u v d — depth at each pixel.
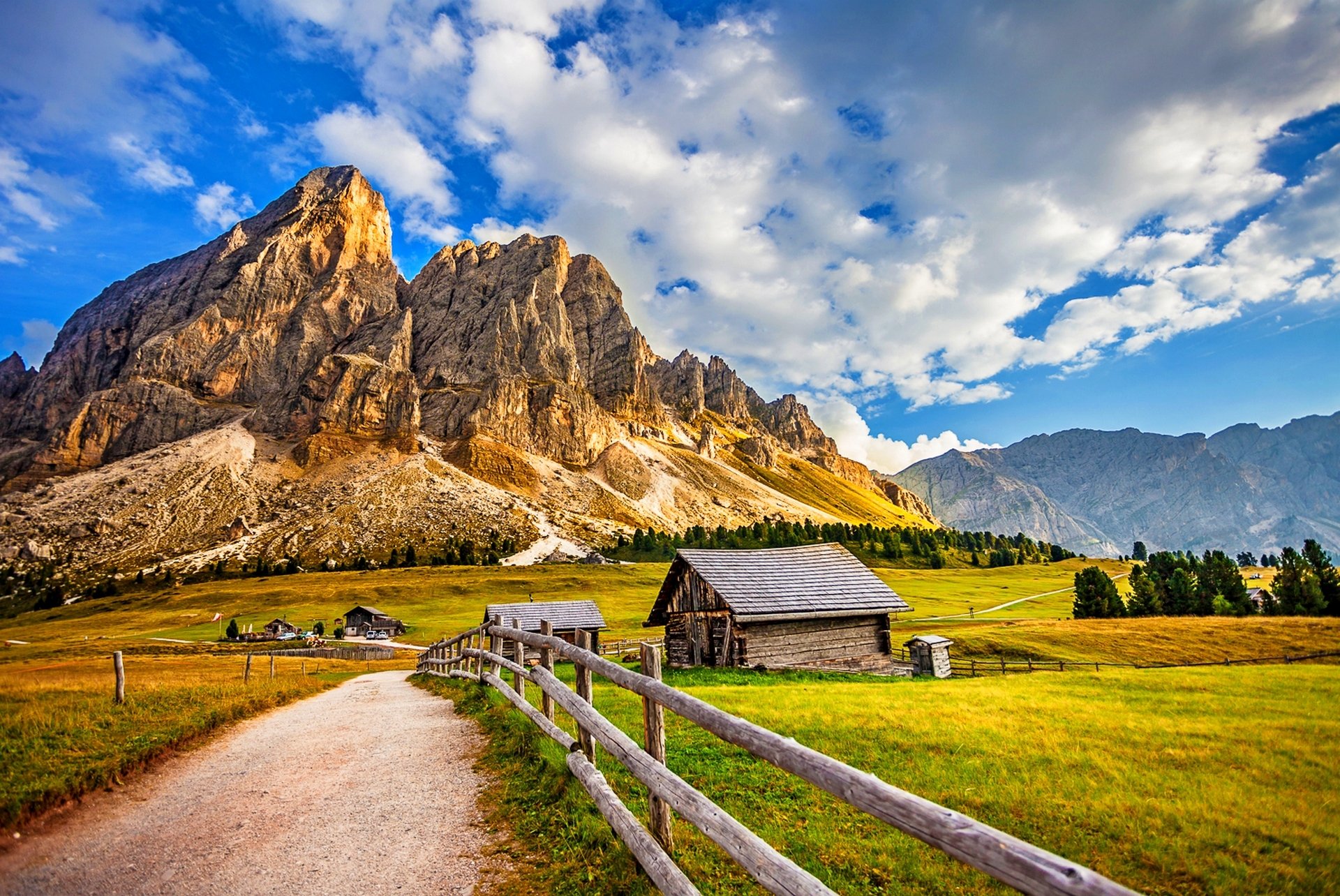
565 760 8.49
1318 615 61.28
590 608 50.28
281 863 6.65
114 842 7.41
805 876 3.62
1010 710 13.78
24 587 165.88
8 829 7.79
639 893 5.38
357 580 142.00
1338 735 11.12
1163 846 6.51
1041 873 2.45
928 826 3.08
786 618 31.05
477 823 7.50
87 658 63.75
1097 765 9.25
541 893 5.75
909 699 15.77
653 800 5.97
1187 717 13.15
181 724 13.04
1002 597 108.44
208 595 133.00
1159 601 72.12
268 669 45.28
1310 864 6.18
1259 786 8.38
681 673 29.42
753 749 4.48
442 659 27.59
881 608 33.78
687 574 35.38
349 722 15.01
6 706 14.41
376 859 6.66
